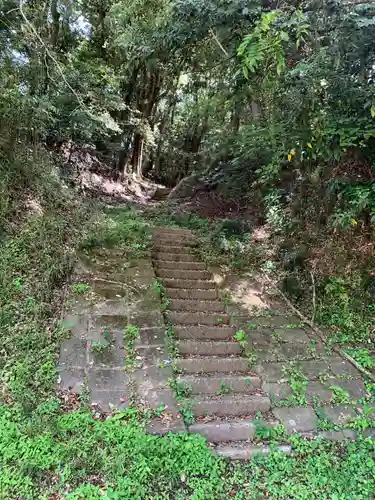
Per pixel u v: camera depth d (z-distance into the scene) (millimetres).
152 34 3791
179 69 7824
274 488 2652
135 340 3771
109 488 2354
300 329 4621
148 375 3416
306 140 3605
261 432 3121
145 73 10578
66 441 2631
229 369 3873
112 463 2488
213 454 2854
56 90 6918
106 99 8070
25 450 2477
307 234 5512
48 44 6410
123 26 5570
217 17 3254
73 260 4777
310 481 2727
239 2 3055
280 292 5305
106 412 3002
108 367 3385
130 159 13578
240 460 2898
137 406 3105
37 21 6891
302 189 5758
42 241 4590
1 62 5570
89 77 7574
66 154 8875
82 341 3590
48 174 6270
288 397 3551
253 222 7254
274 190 6543
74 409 2943
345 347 4320
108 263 5082
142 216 7766
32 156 5949
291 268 5500
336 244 4961
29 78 5973
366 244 4586
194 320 4516
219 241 6328
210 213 8148
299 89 3396
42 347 3395
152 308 4324
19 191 5215
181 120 17094
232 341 4266
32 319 3629
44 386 3049
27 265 4207
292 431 3217
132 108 11281
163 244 6238
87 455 2539
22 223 4750
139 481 2439
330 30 3080
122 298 4363
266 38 2541
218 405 3336
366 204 4020
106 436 2686
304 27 2527
